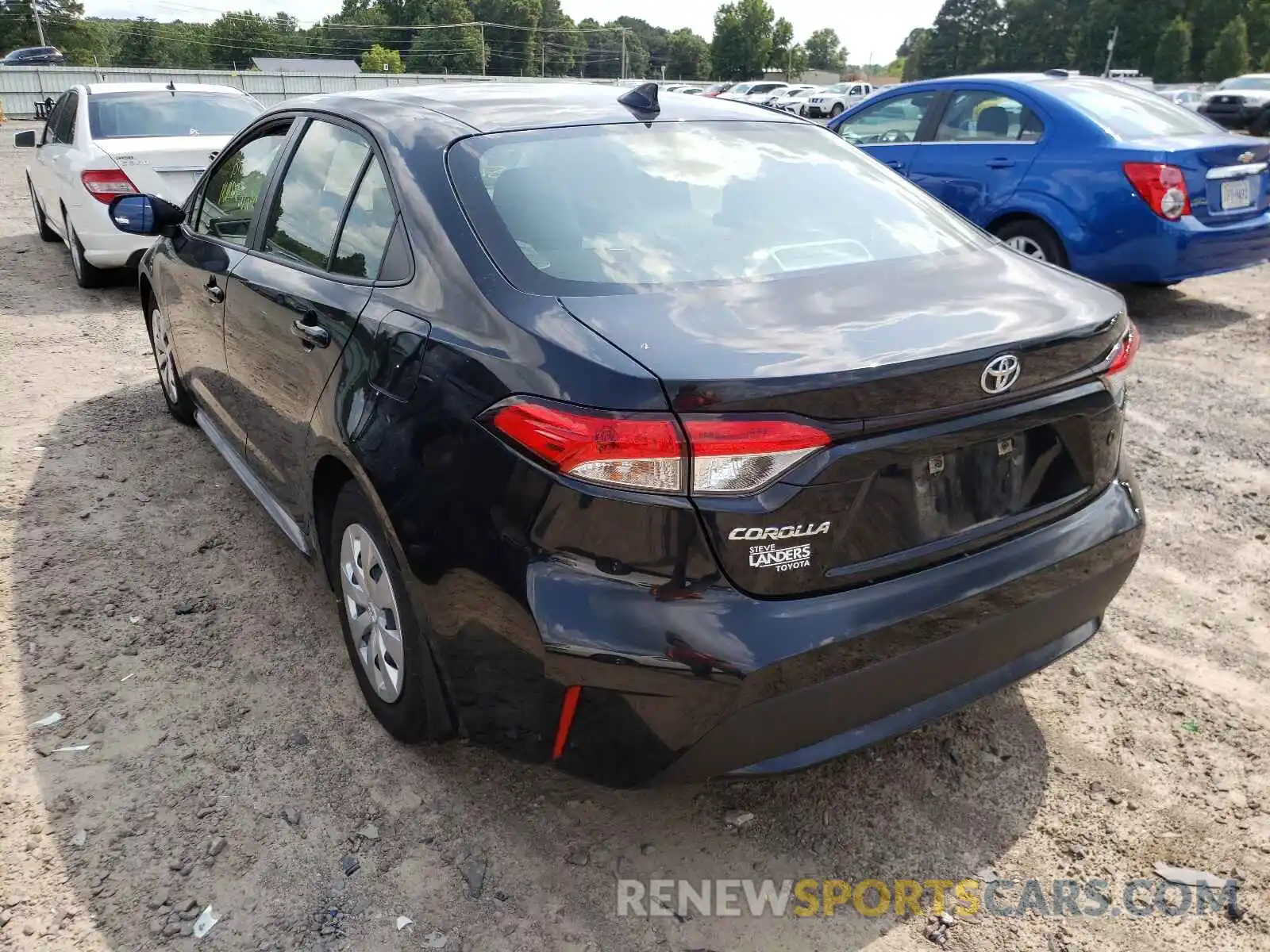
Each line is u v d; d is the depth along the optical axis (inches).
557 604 79.0
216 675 122.7
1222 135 272.2
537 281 90.5
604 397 76.6
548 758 85.4
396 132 112.2
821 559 79.8
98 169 285.6
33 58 2180.1
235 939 86.4
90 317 284.5
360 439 97.1
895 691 85.0
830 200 112.8
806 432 75.9
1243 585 143.5
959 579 86.0
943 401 81.1
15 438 194.2
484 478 83.3
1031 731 113.7
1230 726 113.9
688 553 76.5
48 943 85.4
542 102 121.0
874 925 88.8
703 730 79.2
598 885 92.9
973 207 284.8
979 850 97.0
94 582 142.9
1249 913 89.4
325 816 100.2
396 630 103.0
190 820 99.3
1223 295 305.0
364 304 103.5
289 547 154.3
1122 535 98.5
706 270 95.5
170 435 197.0
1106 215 254.4
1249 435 195.5
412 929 87.6
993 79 290.5
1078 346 89.4
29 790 102.6
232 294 138.3
